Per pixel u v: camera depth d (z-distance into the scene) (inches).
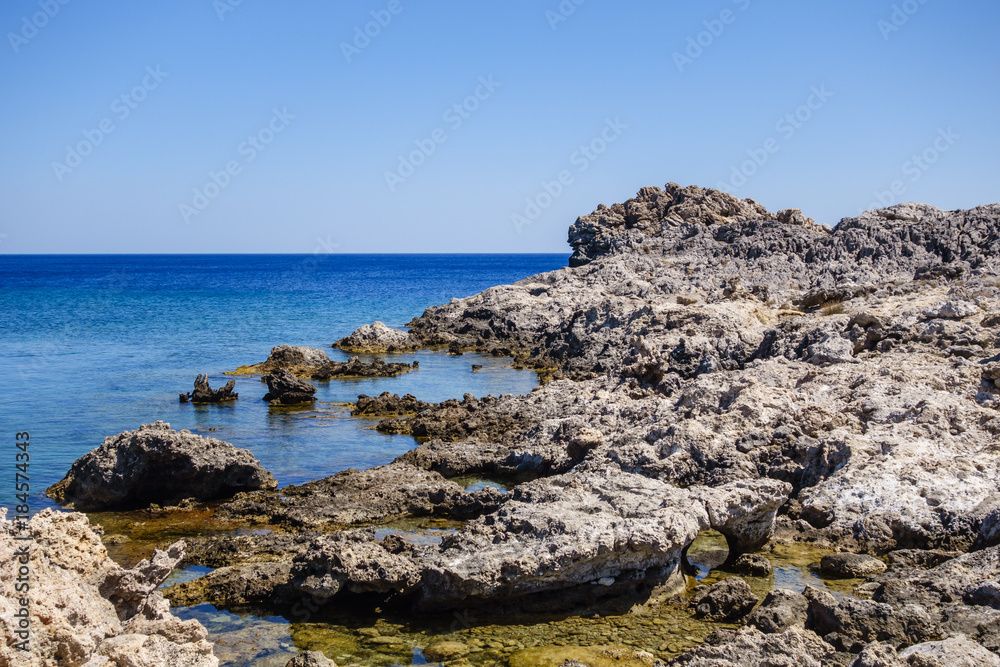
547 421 1034.7
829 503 744.3
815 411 889.5
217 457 875.4
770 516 674.8
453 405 1270.9
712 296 1804.9
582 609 580.1
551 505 636.1
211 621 575.2
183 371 1740.9
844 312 1406.3
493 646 530.9
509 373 1788.9
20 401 1391.5
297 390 1416.1
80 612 413.7
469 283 6117.1
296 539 714.8
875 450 810.8
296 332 2534.5
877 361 1048.2
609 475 706.2
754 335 1346.0
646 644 530.9
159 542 742.5
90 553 456.1
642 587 598.2
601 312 1931.6
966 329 1080.2
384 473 903.1
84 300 3710.6
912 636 486.6
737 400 916.0
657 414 990.4
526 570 562.9
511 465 954.1
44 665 374.9
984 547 660.1
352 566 585.0
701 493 655.1
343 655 523.2
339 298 4062.5
